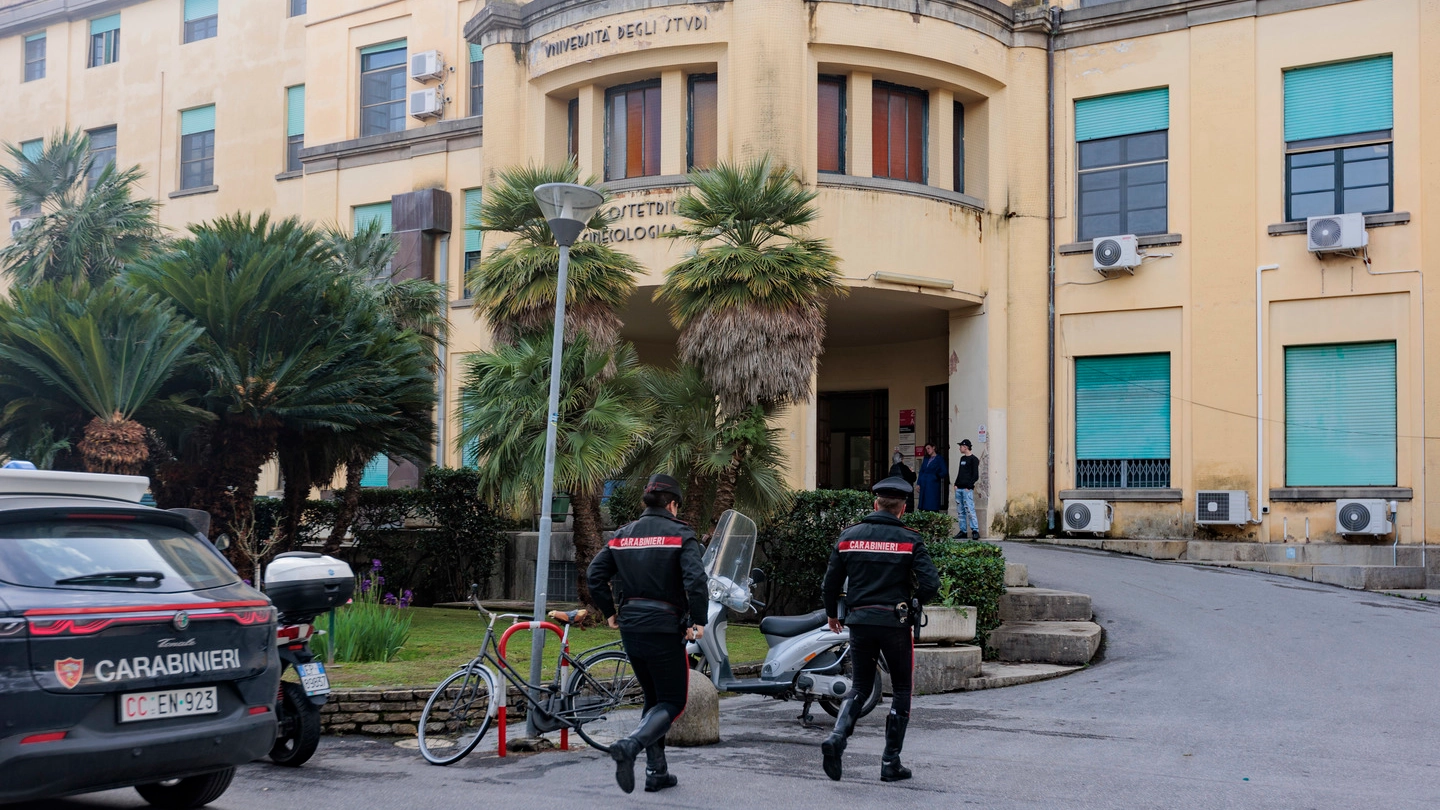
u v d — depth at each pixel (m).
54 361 12.57
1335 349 18.95
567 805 6.58
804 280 13.18
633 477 13.64
